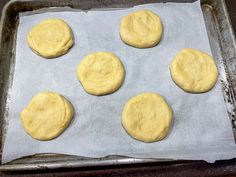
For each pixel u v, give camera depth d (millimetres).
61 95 307
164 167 276
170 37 341
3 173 272
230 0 371
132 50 335
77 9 359
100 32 345
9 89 313
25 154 279
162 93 311
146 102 301
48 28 342
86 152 280
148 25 342
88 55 327
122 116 296
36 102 301
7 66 324
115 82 309
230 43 327
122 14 356
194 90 306
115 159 273
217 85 311
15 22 353
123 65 325
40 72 322
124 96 311
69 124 296
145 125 290
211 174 272
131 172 274
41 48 329
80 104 307
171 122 292
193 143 282
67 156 279
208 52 329
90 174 273
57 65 327
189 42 337
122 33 336
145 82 317
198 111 299
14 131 292
